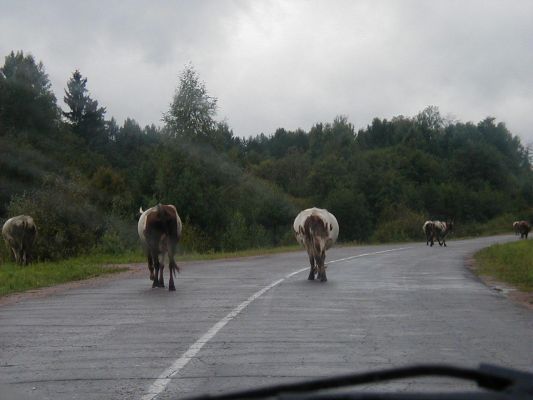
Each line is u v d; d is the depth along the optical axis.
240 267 24.97
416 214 77.94
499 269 22.98
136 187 51.97
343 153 116.56
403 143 128.50
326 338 9.60
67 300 14.66
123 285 18.05
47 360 8.27
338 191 73.94
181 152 52.31
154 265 17.03
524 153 144.00
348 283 17.86
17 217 27.97
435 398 2.64
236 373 7.48
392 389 6.64
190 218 47.81
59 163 57.88
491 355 8.41
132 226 38.44
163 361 8.14
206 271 22.84
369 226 73.06
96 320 11.54
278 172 93.75
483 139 139.38
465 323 10.99
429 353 8.53
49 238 31.92
